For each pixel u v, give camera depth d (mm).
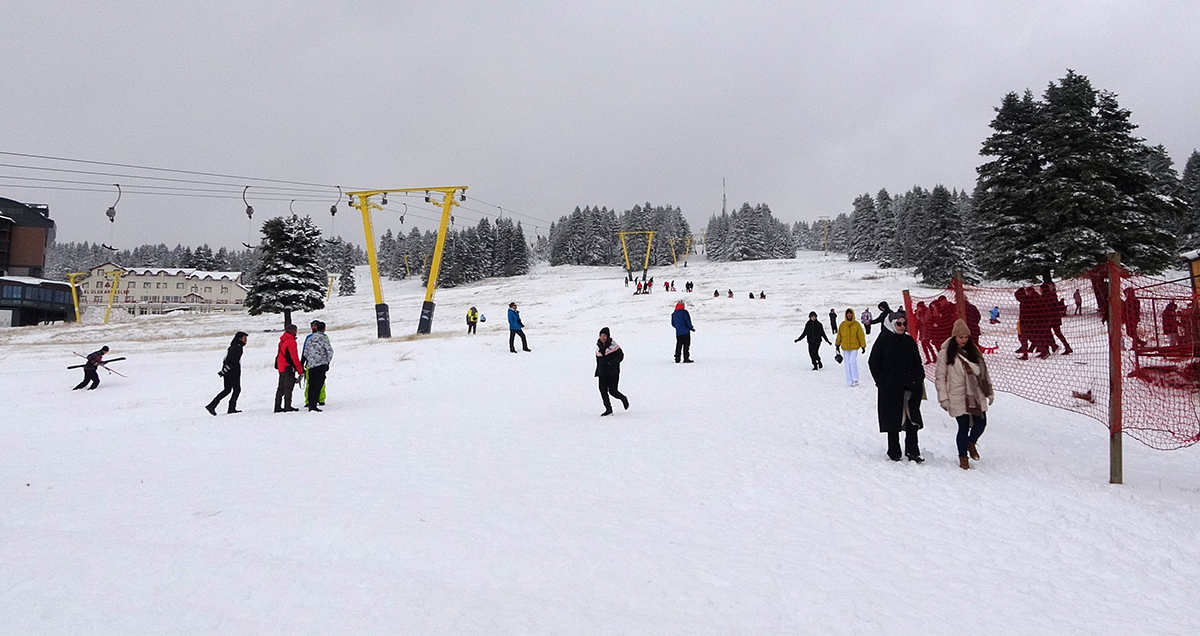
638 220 179875
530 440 8773
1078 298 13594
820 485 6492
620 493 6121
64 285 80750
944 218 62688
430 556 4297
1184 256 10680
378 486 6223
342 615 3336
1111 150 30922
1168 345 10703
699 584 4031
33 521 5145
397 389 15703
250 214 20672
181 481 6566
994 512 5672
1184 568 4492
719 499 5965
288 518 5055
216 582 3721
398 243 182000
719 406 11406
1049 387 11445
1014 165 34094
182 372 21922
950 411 7289
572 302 61500
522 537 4742
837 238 183250
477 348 24984
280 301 47812
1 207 67875
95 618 3232
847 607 3766
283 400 13578
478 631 3238
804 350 21281
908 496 6145
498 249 151125
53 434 10516
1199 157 78438
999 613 3771
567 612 3535
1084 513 5621
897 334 7645
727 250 138250
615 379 11000
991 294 14516
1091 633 3549
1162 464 7461
